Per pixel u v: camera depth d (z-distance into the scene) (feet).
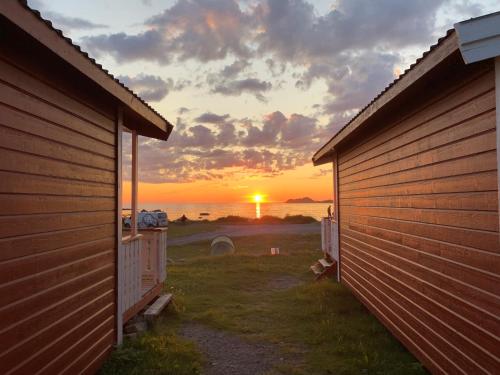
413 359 16.42
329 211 37.22
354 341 18.86
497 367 10.36
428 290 14.58
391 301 18.78
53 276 12.00
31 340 10.78
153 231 24.23
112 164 16.83
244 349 18.16
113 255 16.80
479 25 9.55
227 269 39.22
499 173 9.92
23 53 10.62
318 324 21.47
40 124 11.44
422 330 15.15
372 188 21.68
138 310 20.30
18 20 9.12
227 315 23.61
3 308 9.70
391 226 18.66
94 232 15.01
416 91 14.28
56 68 12.26
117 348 16.65
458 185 12.29
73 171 13.42
